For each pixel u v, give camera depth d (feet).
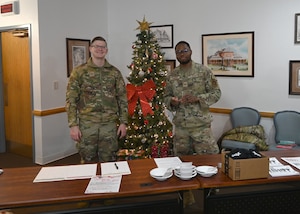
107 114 9.68
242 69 14.24
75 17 16.08
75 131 9.14
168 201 6.37
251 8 13.73
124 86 10.04
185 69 10.39
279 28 13.23
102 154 9.92
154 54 12.97
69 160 15.51
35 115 14.79
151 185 6.22
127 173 6.89
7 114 16.70
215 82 10.37
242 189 9.91
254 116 13.73
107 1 18.03
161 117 12.97
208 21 14.87
